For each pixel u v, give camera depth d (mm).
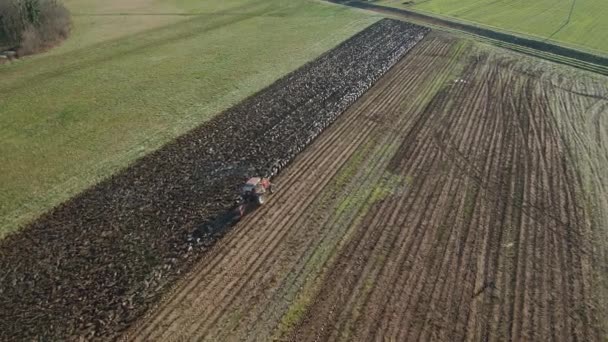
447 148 31406
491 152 30953
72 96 38875
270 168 28641
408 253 22562
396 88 40594
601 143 31797
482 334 18516
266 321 19172
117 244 23188
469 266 21812
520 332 18594
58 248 22969
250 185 25297
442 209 25625
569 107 36719
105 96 38844
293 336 18516
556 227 24359
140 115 35781
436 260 22141
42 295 20453
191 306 19891
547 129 33656
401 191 27094
